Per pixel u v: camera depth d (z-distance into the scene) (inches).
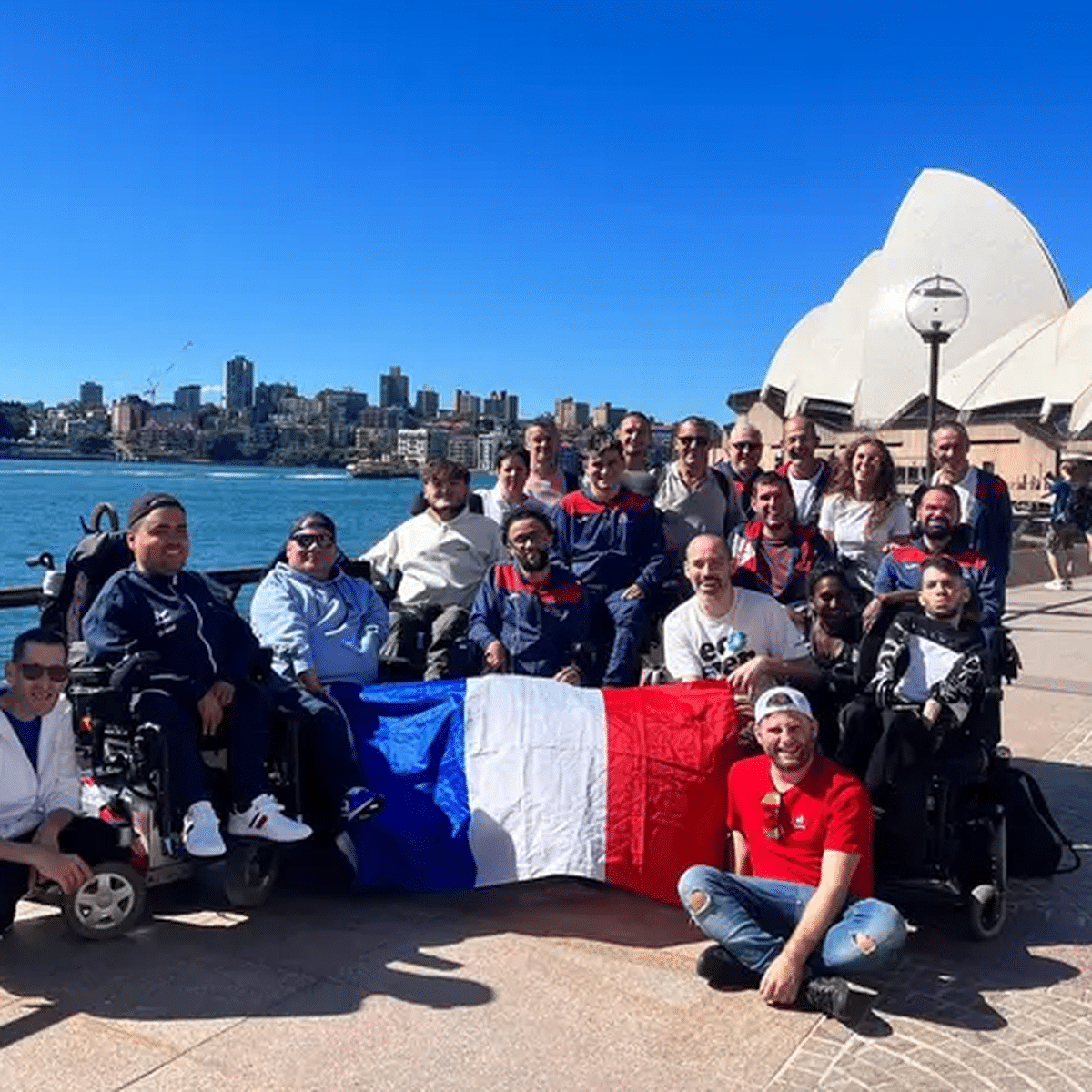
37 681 151.3
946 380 2129.7
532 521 205.9
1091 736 290.0
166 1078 119.8
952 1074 123.1
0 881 149.6
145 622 166.2
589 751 173.6
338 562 213.0
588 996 140.9
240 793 167.3
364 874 171.6
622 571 227.8
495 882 171.3
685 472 257.9
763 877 151.7
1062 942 161.5
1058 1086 121.0
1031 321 2084.2
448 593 239.9
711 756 171.9
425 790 176.7
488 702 180.7
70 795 156.7
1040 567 717.3
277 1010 135.8
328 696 185.3
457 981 144.6
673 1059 125.6
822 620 205.3
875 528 247.1
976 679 166.7
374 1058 124.7
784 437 284.7
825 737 182.5
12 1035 129.0
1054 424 1985.7
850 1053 127.6
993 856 163.9
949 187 2106.3
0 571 933.8
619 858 169.3
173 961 149.6
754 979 144.9
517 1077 121.5
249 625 181.6
